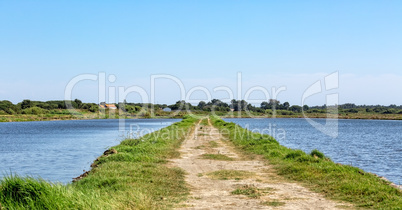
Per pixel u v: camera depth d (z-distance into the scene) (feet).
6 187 32.40
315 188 42.86
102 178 45.16
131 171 50.29
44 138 161.58
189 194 40.19
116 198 34.40
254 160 68.28
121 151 71.26
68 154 101.14
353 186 40.22
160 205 34.76
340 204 35.53
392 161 89.56
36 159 91.56
